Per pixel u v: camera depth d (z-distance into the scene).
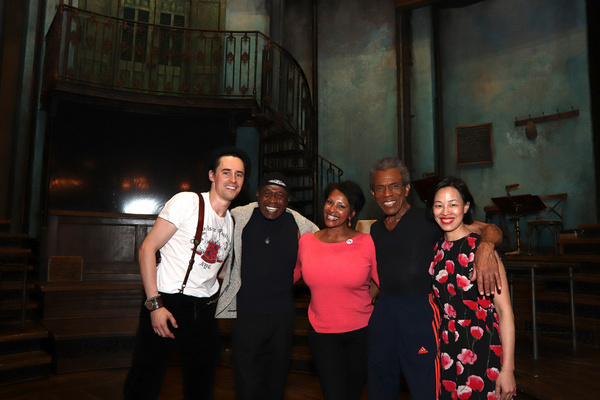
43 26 6.71
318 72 9.60
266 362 2.28
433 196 2.02
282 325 2.27
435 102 8.77
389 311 2.09
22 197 6.50
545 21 8.01
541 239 7.61
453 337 1.93
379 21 9.37
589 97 7.40
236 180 2.25
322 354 2.16
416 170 8.66
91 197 6.43
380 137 9.05
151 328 2.13
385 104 9.10
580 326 4.32
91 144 6.52
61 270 5.16
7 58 6.64
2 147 6.52
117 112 6.74
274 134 7.20
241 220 2.38
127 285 5.00
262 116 6.78
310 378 4.01
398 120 8.74
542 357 3.91
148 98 6.30
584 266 5.07
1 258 4.04
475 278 1.78
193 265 2.17
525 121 7.97
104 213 5.96
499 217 7.83
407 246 2.08
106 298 4.95
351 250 2.17
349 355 2.20
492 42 8.55
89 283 5.06
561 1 7.86
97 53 7.15
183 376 2.32
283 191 2.32
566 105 7.65
